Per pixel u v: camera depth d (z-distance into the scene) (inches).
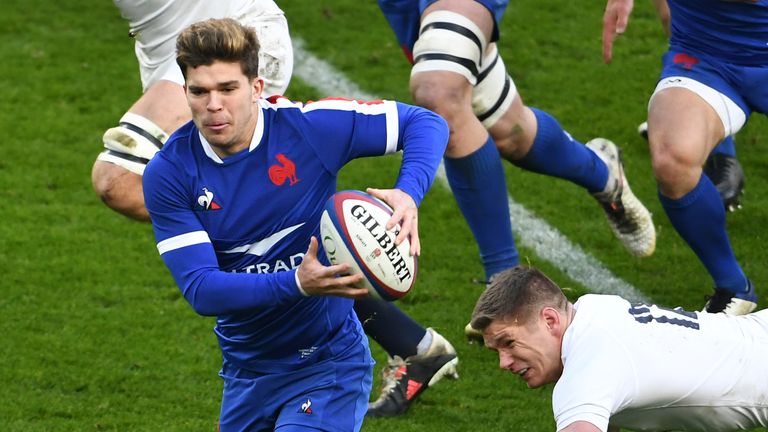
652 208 1036.5
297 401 574.2
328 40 1320.1
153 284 917.2
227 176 526.0
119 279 920.9
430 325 850.1
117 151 745.0
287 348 568.1
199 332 845.8
